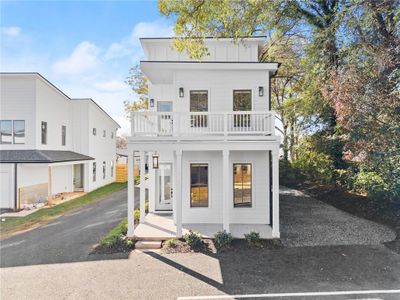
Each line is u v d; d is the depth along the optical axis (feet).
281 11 38.70
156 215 35.32
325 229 28.55
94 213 39.55
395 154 27.25
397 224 28.27
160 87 38.60
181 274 19.21
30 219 36.70
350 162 42.14
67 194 57.31
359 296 15.97
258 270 19.63
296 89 59.26
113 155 79.82
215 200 31.40
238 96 31.99
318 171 51.55
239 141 26.63
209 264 20.79
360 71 29.71
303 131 50.60
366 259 21.04
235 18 32.78
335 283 17.56
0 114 46.96
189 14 29.22
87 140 61.93
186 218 31.35
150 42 37.32
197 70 31.71
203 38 30.96
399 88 27.02
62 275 19.30
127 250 23.82
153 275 19.12
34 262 21.68
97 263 21.31
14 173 43.37
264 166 31.30
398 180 27.86
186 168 31.48
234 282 17.93
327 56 36.63
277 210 25.98
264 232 27.63
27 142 47.06
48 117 51.44
